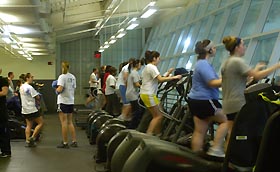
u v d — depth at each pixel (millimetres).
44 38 11234
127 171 3592
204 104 3752
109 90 8539
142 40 17891
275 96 2770
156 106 5262
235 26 7734
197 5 11492
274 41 6273
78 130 10586
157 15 15625
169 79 4609
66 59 18562
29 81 7961
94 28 15047
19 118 9461
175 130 4680
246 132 2857
